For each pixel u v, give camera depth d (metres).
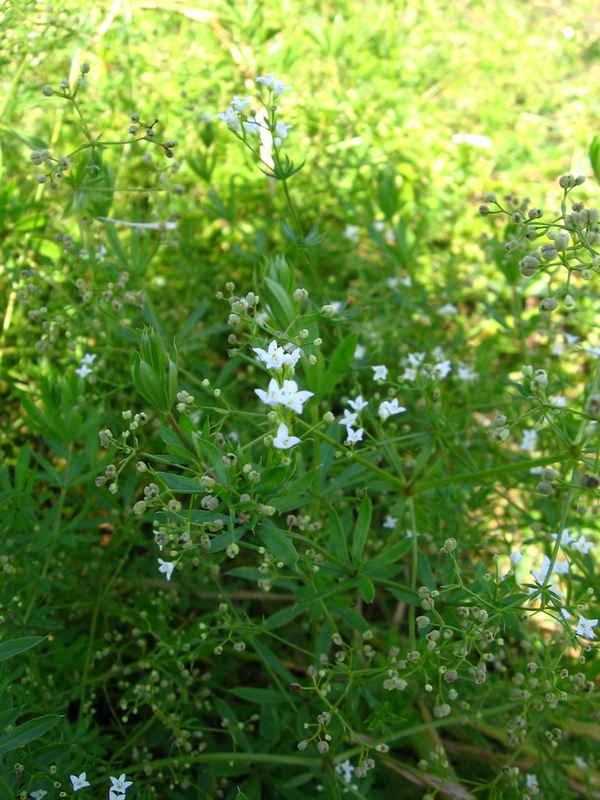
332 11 0.35
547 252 0.15
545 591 0.14
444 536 0.20
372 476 0.18
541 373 0.15
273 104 0.17
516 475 0.22
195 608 0.22
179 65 0.29
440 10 0.40
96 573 0.22
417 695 0.20
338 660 0.16
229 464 0.12
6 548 0.18
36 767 0.15
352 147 0.31
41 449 0.24
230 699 0.21
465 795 0.18
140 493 0.23
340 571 0.16
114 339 0.24
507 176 0.36
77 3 0.24
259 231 0.25
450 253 0.31
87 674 0.19
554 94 0.40
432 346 0.26
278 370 0.13
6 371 0.24
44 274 0.22
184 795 0.19
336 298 0.28
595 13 0.46
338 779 0.17
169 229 0.20
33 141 0.23
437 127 0.33
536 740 0.18
